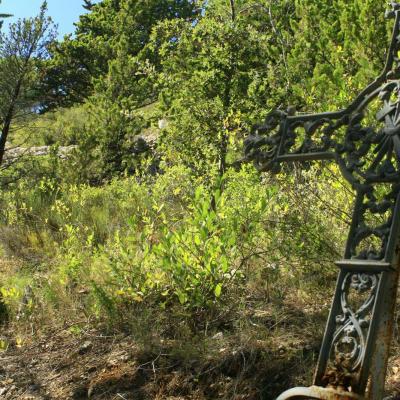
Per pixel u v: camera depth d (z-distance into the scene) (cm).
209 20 995
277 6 1166
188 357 441
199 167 808
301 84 877
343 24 916
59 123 1944
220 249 495
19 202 1029
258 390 406
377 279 241
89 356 489
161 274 523
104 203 972
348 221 514
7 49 1196
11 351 527
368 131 274
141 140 1466
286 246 525
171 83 988
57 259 766
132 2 2702
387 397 366
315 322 456
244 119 895
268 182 610
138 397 427
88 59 2505
